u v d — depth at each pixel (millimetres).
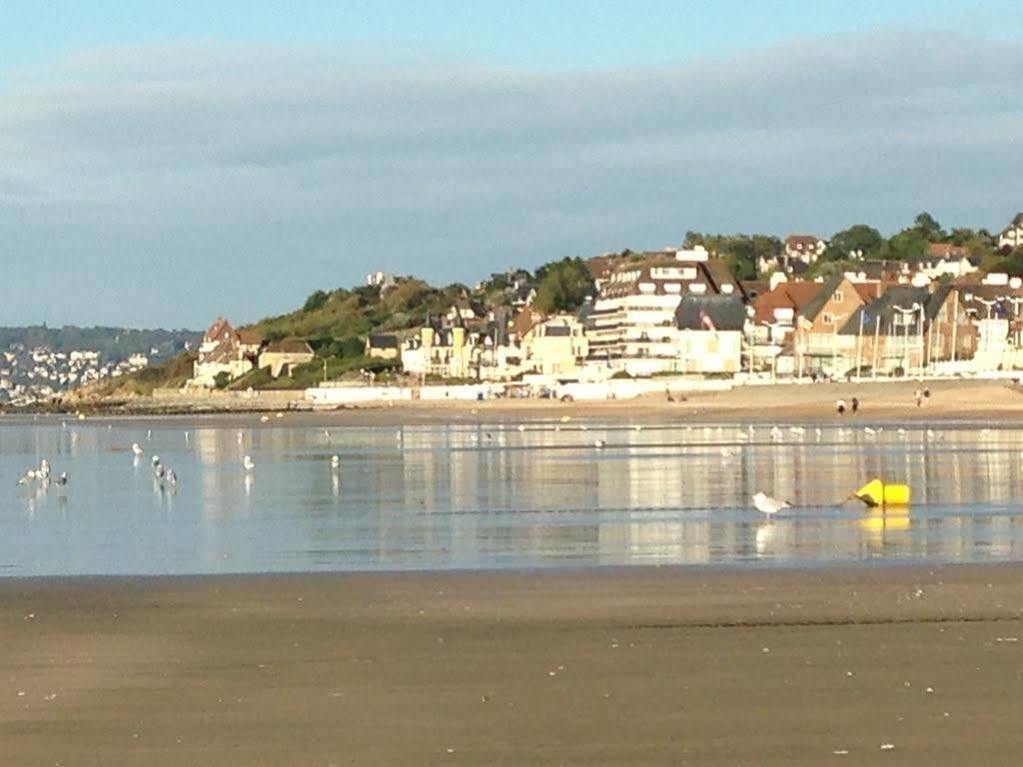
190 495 60938
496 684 22578
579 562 36188
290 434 126875
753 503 52219
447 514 50438
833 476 65125
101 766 18516
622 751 18891
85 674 23484
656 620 27719
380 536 43625
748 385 185750
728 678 22688
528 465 76250
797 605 29078
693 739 19359
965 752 18609
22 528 47719
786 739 19281
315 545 41531
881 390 161500
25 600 30594
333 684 22703
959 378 173125
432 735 19750
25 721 20578
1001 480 61969
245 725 20328
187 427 154375
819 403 156875
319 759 18750
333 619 28188
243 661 24406
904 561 35531
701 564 35250
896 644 25062
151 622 27984
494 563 36312
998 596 29906
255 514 51625
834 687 21984
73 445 114938
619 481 64062
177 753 19031
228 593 31312
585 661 24109
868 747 18875
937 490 57312
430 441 106438
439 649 25250
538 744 19250
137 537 44531
